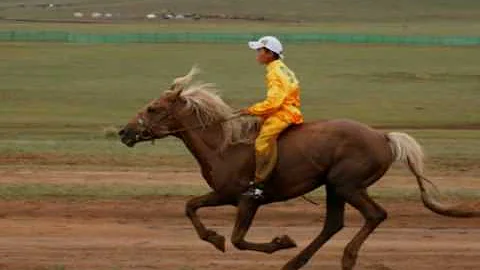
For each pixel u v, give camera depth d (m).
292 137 11.04
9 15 156.62
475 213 11.26
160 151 23.22
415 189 17.98
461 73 57.28
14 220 15.10
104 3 189.00
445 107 40.62
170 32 103.56
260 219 15.40
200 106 11.19
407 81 52.00
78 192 17.11
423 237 14.20
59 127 32.16
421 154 11.17
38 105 39.75
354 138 10.98
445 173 20.67
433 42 88.00
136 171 20.22
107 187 17.67
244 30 113.69
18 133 29.83
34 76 51.56
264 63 11.14
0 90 44.69
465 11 175.25
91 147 23.84
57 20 141.00
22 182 18.36
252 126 11.16
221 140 11.16
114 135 27.95
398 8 175.62
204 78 52.12
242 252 12.86
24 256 12.41
